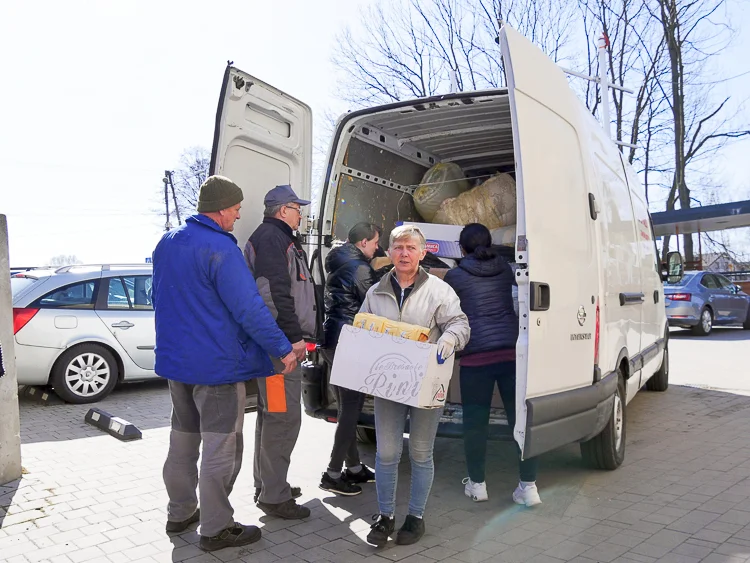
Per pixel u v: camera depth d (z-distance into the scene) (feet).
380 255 17.63
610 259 16.03
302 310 14.05
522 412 11.73
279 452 13.39
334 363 11.89
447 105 16.84
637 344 19.30
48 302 25.31
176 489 12.61
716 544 11.80
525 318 11.86
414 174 21.08
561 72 14.83
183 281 11.94
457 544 12.16
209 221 12.33
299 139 17.40
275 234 13.51
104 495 14.83
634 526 12.79
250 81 15.61
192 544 12.22
